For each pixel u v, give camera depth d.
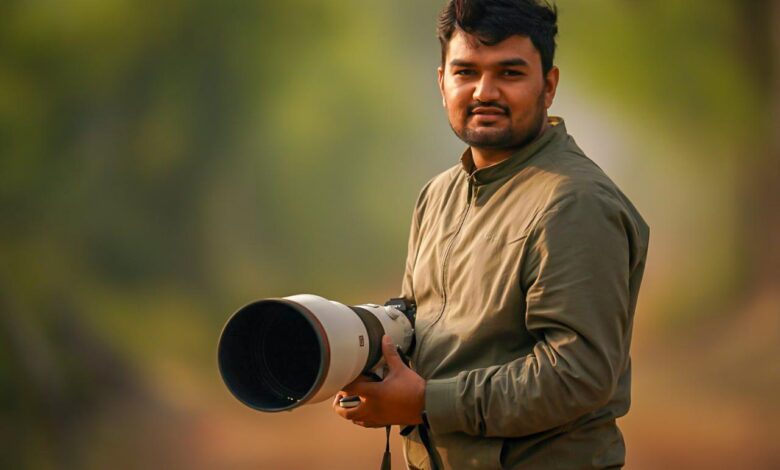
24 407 23.97
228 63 29.03
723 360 24.34
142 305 26.67
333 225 29.09
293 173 29.36
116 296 26.53
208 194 28.72
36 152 26.72
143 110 28.20
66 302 25.86
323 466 20.92
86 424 24.03
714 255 26.95
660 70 28.64
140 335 26.27
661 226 27.83
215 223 28.55
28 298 25.41
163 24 28.28
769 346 24.14
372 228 29.12
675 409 22.59
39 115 26.78
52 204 26.69
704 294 26.41
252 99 29.23
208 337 26.91
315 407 22.94
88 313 25.80
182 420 24.02
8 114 26.48
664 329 25.81
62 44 26.97
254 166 29.16
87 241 26.75
